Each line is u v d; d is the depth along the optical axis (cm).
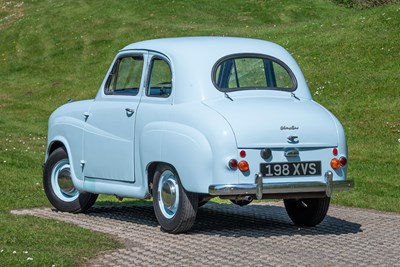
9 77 4234
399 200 1582
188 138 1159
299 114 1186
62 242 1105
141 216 1392
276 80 1259
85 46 4409
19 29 4872
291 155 1163
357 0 4653
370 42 3309
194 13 4741
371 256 1059
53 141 1429
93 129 1347
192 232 1228
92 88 3847
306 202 1273
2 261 982
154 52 1282
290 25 4097
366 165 2070
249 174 1140
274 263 1016
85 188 1365
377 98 2816
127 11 4831
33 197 1545
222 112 1156
